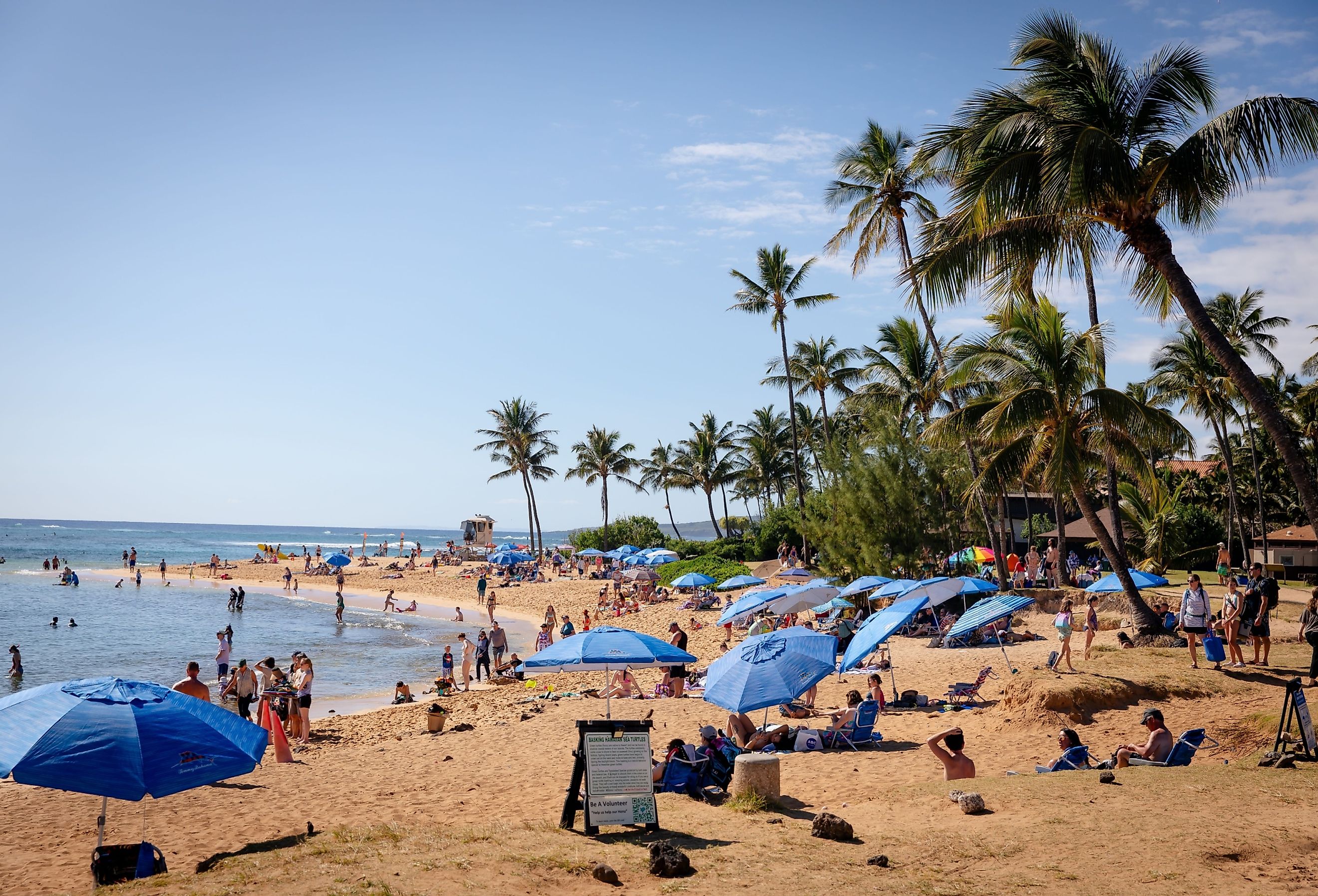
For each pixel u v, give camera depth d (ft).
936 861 21.56
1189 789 27.14
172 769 23.76
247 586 221.25
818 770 38.68
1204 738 36.73
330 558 210.18
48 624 132.36
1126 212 41.06
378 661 106.63
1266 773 29.09
